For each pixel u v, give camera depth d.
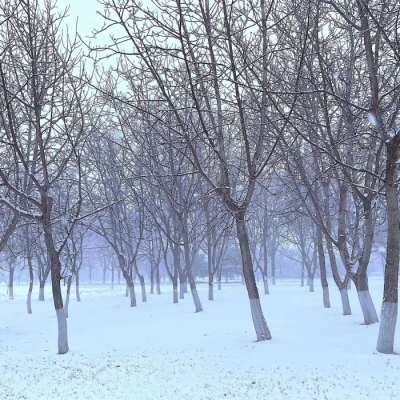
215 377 10.32
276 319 20.36
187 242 26.48
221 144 15.98
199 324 20.05
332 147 14.34
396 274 11.98
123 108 20.33
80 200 16.12
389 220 12.00
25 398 9.38
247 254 14.99
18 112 17.84
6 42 15.16
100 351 14.86
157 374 10.97
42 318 26.77
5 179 14.58
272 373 10.30
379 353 11.71
